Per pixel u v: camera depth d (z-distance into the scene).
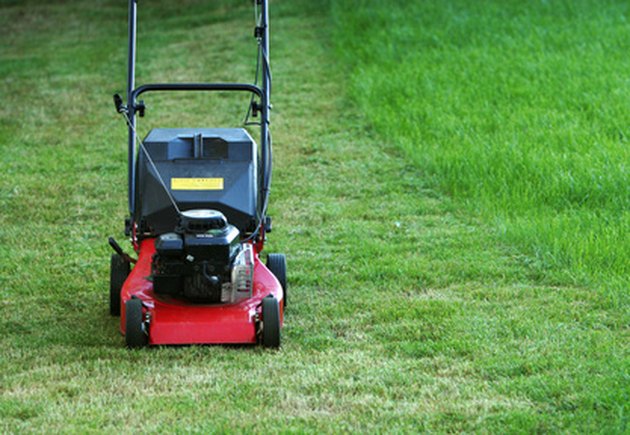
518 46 32.19
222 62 34.06
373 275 15.70
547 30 33.84
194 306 12.58
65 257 17.12
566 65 29.38
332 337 12.94
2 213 19.94
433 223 18.69
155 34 39.22
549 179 19.84
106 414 10.34
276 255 14.44
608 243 15.87
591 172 19.62
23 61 35.88
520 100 26.53
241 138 13.77
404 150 23.72
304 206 20.09
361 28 37.12
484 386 10.99
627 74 27.88
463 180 20.70
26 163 23.64
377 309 13.99
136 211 14.02
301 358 12.05
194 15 42.22
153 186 13.24
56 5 45.69
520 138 23.17
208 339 12.30
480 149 22.36
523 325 13.00
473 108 26.36
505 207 18.88
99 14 43.59
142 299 12.68
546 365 11.54
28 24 42.59
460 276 15.55
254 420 10.13
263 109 14.23
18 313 14.25
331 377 11.34
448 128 24.70
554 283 15.02
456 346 12.30
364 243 17.50
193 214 12.38
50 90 31.50
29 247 17.77
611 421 9.89
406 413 10.27
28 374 11.62
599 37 32.28
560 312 13.55
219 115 27.80
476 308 13.91
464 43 33.53
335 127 26.27
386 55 32.72
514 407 10.38
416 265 16.03
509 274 15.53
